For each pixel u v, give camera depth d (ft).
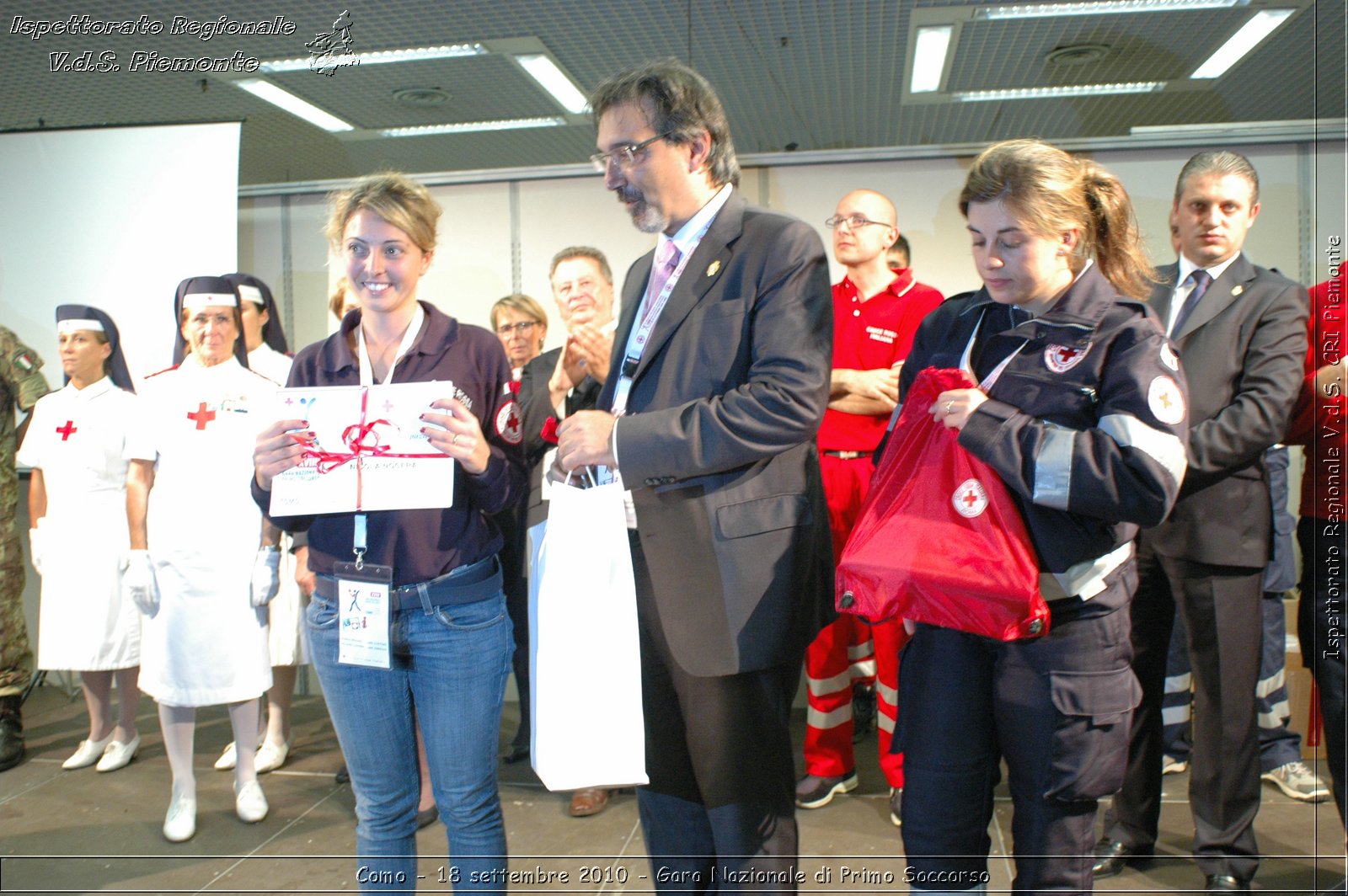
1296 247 10.50
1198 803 7.06
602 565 5.18
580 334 7.09
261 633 9.00
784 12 10.86
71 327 10.36
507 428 6.10
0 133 11.16
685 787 5.61
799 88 13.38
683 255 5.30
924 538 4.73
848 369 9.22
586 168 11.80
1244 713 6.89
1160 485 4.18
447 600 5.71
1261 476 6.92
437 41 11.41
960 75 13.07
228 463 8.84
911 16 11.05
